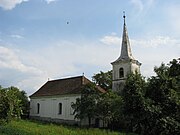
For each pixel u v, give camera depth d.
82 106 42.53
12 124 34.94
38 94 62.16
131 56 52.81
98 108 40.94
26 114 64.00
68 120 52.03
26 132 27.88
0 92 27.11
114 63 52.34
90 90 43.09
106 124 45.72
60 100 55.28
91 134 29.59
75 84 55.16
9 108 27.19
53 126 38.56
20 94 61.97
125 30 54.72
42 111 59.84
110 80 61.66
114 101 39.53
